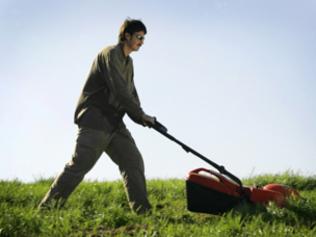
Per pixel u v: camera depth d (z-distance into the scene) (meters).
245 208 6.08
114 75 6.12
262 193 6.23
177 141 6.27
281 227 5.44
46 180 8.91
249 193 6.22
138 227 5.60
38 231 5.32
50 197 6.10
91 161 6.17
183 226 5.58
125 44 6.21
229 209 6.14
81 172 6.14
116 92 6.12
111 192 7.37
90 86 6.27
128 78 6.35
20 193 7.12
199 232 5.33
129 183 6.32
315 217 6.07
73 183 6.12
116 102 6.21
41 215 5.66
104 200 6.93
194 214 6.45
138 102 6.57
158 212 6.38
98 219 5.70
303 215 6.08
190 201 6.17
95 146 6.14
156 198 7.56
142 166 6.38
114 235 5.39
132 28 6.17
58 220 5.58
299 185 8.86
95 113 6.18
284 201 6.22
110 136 6.23
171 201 7.36
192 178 6.15
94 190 7.50
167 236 5.15
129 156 6.32
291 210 6.09
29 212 5.54
